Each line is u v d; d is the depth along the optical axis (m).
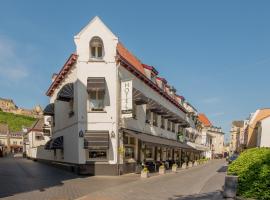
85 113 21.61
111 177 20.17
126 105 21.69
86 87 21.80
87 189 14.21
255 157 10.51
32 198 11.36
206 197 11.84
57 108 30.98
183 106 49.00
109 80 21.89
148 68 30.95
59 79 27.95
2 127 100.25
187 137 51.50
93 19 22.34
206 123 95.69
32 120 123.62
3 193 12.27
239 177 10.37
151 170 27.67
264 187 9.62
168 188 15.05
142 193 13.20
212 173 26.38
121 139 22.14
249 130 54.31
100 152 21.55
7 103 134.25
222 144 103.62
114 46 22.19
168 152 38.03
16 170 24.11
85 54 22.00
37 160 43.06
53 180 17.64
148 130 29.02
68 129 24.92
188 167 36.88
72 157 23.14
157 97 32.78
